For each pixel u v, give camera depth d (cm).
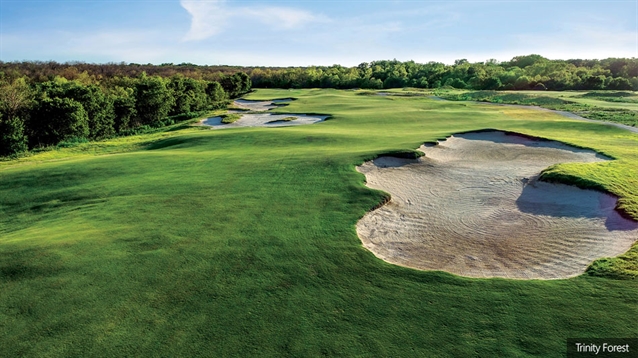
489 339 747
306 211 1442
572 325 773
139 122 6125
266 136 3155
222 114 5400
